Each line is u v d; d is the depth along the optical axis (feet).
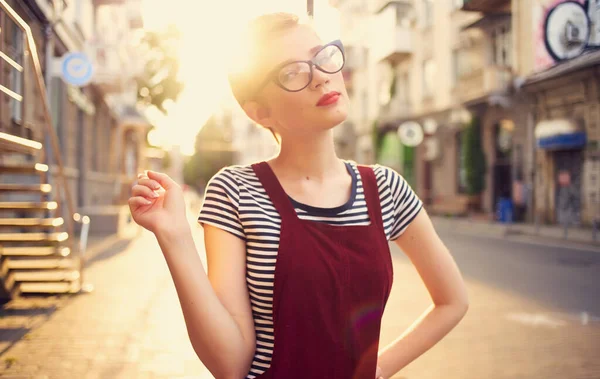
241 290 3.81
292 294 3.68
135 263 36.06
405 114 93.20
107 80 65.31
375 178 4.21
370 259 3.83
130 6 71.31
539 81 59.41
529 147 66.69
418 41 89.40
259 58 3.91
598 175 56.75
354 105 116.06
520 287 26.45
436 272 4.41
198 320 3.40
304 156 4.08
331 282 3.70
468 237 53.78
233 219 3.90
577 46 51.72
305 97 3.84
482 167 76.64
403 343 4.31
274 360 3.69
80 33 59.62
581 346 16.93
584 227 58.80
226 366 3.50
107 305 23.07
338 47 3.92
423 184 93.45
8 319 20.57
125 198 95.40
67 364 15.30
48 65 45.42
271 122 4.15
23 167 20.98
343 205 3.98
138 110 99.71
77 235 56.85
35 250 24.38
